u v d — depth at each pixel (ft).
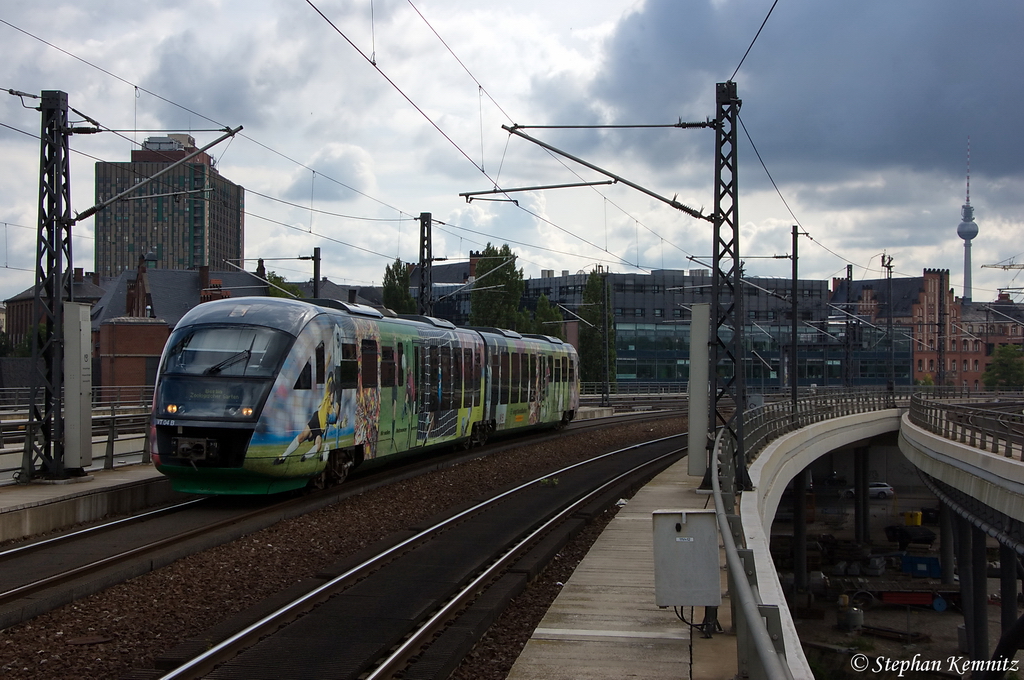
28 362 231.09
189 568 41.14
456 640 30.50
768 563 37.19
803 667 23.41
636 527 54.90
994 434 81.00
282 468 56.59
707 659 27.68
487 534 52.19
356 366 65.77
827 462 219.00
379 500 63.98
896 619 132.16
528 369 111.86
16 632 31.01
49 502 50.29
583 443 117.60
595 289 266.36
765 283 323.78
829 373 323.98
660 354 320.91
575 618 34.22
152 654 29.22
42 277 62.13
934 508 211.61
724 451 51.60
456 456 89.56
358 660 28.25
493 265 233.76
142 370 222.07
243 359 56.65
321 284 341.82
